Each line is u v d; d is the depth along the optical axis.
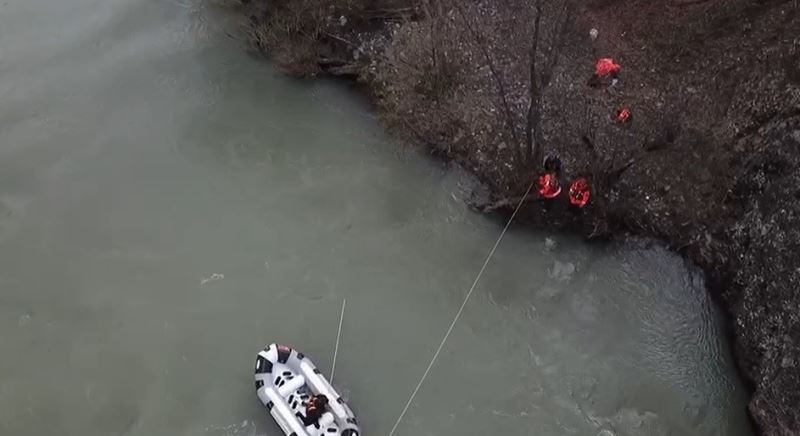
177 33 17.75
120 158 15.41
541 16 16.58
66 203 14.67
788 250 11.85
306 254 14.09
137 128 15.95
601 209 14.01
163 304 13.33
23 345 12.78
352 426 11.50
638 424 12.09
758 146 13.10
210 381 12.43
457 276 13.84
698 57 15.25
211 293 13.50
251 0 17.66
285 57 16.77
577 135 14.84
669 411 12.23
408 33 16.58
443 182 15.11
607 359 12.83
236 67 17.09
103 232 14.27
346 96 16.67
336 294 13.59
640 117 14.89
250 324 13.12
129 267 13.80
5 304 13.25
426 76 15.83
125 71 16.94
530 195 14.13
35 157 15.35
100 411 12.08
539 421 12.12
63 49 17.38
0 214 14.45
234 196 14.91
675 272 13.69
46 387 12.30
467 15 16.81
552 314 13.38
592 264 13.91
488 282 13.75
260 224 14.50
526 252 14.12
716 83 14.62
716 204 13.53
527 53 16.09
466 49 16.28
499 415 12.18
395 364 12.73
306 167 15.43
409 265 13.99
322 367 12.62
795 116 12.59
